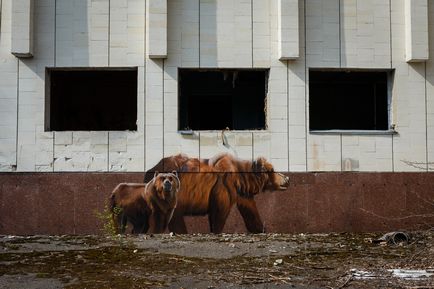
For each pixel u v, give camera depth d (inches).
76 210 420.5
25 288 261.1
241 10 434.9
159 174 425.4
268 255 340.5
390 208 434.9
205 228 426.3
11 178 419.2
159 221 424.2
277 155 432.1
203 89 577.3
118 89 634.8
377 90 561.9
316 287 260.4
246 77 536.7
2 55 423.2
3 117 421.4
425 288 255.6
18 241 392.2
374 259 326.6
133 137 425.4
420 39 437.1
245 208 428.8
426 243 382.0
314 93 608.1
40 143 421.7
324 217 431.2
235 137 430.6
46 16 427.2
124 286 263.3
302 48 437.1
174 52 430.0
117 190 422.9
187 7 432.1
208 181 427.8
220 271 294.7
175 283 268.8
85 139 423.5
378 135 438.6
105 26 428.8
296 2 429.1
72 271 295.9
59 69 434.9
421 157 440.8
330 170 434.3
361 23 442.3
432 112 444.1
